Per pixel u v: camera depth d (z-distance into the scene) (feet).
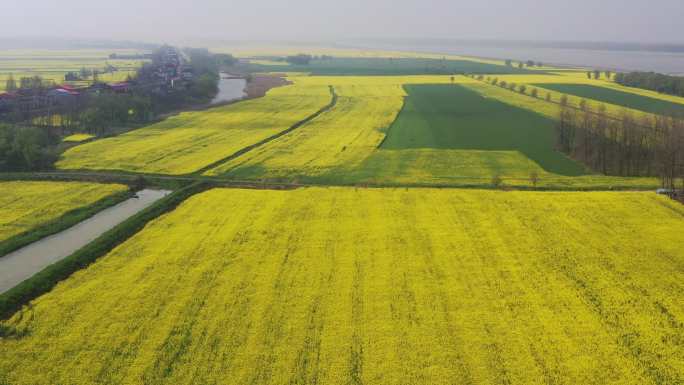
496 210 184.24
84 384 93.20
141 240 157.99
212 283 130.00
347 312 116.37
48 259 151.64
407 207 187.73
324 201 195.31
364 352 102.06
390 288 127.44
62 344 104.99
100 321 113.19
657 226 167.73
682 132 226.58
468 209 185.37
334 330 109.40
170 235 162.09
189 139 315.37
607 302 120.57
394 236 160.56
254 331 109.09
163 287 128.16
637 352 101.81
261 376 95.09
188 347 103.71
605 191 209.36
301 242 156.04
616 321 112.57
